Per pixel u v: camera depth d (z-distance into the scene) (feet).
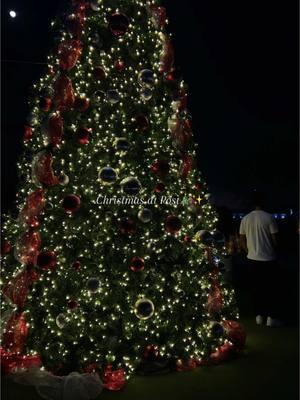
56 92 15.62
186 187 16.97
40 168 15.34
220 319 17.58
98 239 15.48
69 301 15.21
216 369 16.40
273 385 14.99
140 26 16.80
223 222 25.73
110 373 15.10
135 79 16.46
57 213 15.80
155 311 15.75
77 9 16.47
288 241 52.65
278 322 21.79
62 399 13.89
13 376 15.65
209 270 17.10
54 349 15.60
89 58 16.31
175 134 16.57
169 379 15.51
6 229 19.75
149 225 15.90
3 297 17.93
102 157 15.66
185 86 17.58
